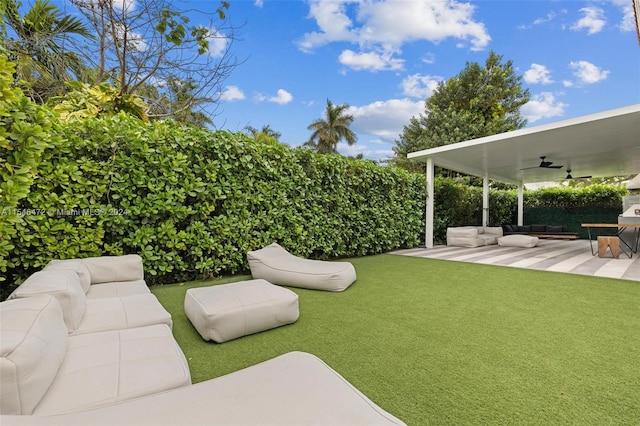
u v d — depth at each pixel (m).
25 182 2.46
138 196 3.56
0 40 3.79
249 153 4.46
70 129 3.22
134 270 3.01
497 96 17.58
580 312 2.81
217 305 2.26
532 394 1.57
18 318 1.16
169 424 0.87
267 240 4.63
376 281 4.07
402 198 7.28
